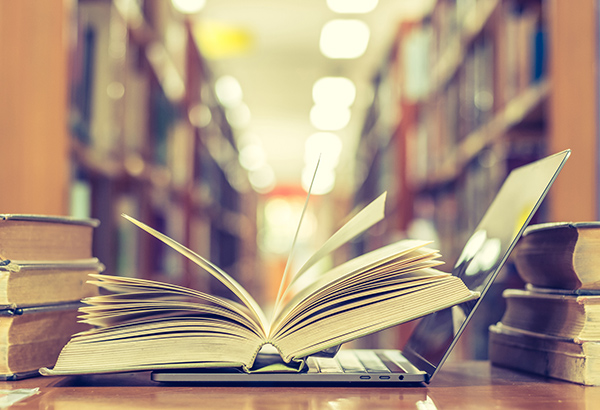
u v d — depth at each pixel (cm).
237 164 688
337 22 546
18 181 143
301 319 65
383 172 418
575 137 135
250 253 874
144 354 64
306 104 823
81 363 64
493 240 78
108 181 203
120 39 207
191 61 379
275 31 569
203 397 60
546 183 68
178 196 344
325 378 65
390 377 66
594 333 67
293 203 1655
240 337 65
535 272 78
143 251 241
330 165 1273
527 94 164
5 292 69
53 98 147
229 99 792
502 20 184
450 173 270
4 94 144
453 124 266
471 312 65
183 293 66
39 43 147
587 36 136
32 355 72
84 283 82
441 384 68
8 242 70
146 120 249
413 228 330
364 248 503
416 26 350
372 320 65
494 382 70
